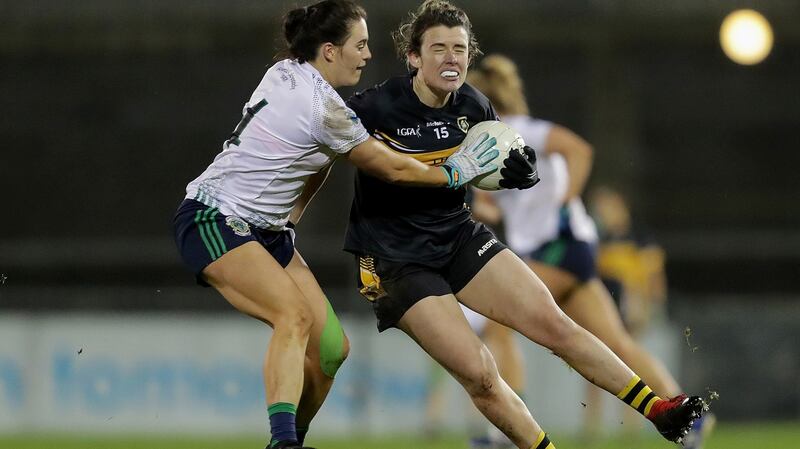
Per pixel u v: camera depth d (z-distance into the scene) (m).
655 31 66.25
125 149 69.94
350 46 19.11
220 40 64.88
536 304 19.30
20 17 64.31
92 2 64.12
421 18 19.31
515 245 27.95
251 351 44.56
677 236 74.12
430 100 19.56
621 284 40.34
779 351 46.59
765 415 46.44
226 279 18.81
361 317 45.19
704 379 46.25
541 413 44.28
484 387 18.77
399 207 19.59
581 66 71.44
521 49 71.50
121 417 44.78
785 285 70.31
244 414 44.31
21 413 45.22
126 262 67.44
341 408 44.62
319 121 18.70
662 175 75.38
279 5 63.34
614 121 68.62
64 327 45.28
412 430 44.38
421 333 19.11
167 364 44.75
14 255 68.25
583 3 65.06
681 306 47.47
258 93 19.31
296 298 18.69
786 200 74.88
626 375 19.23
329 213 65.31
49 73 70.00
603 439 41.03
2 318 45.47
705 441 36.34
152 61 69.94
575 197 27.42
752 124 75.56
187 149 69.88
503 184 19.66
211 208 19.08
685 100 75.62
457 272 19.73
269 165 18.98
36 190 69.69
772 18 65.00
